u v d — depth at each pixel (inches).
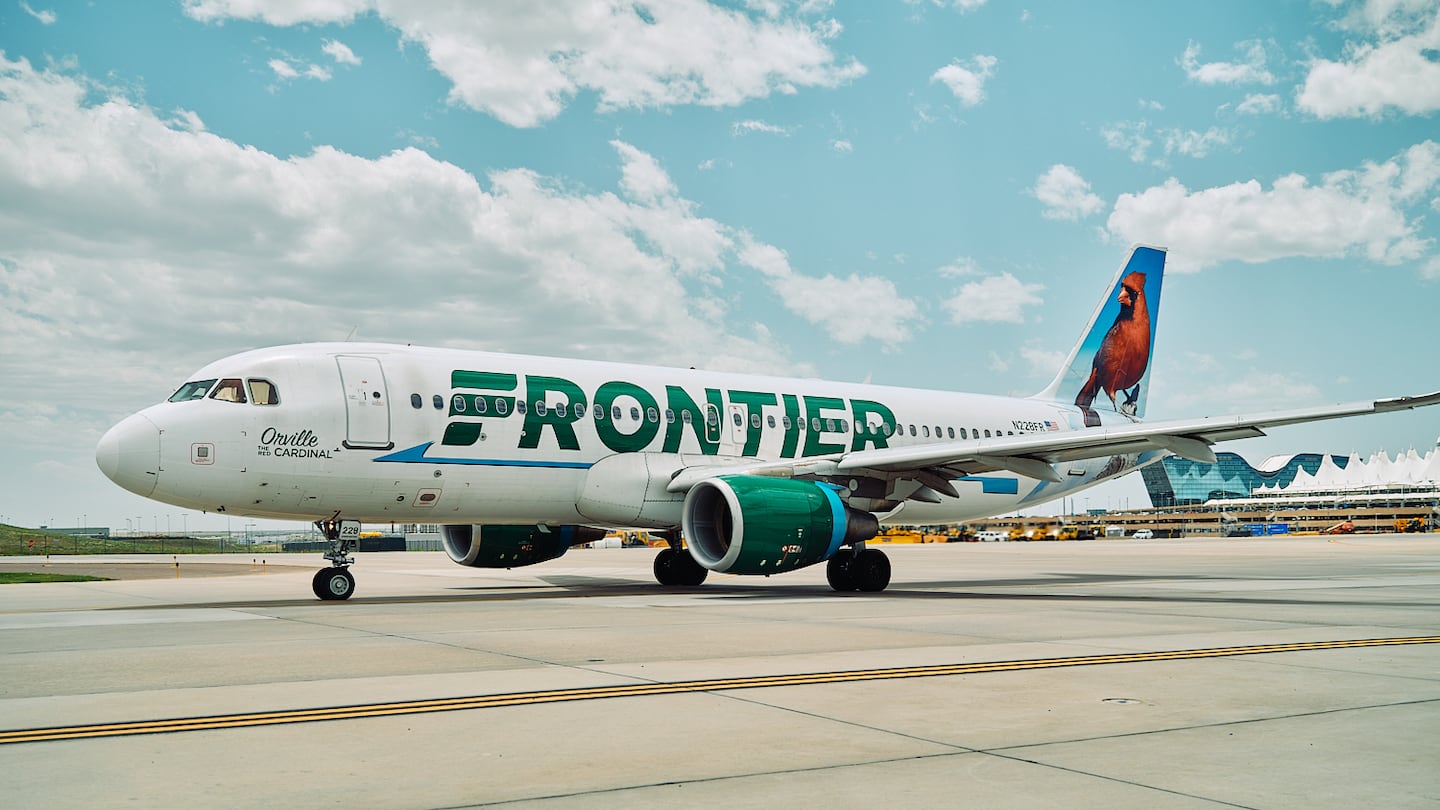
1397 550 2076.8
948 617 565.6
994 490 992.9
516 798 199.3
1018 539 4170.8
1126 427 728.3
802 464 798.5
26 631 504.4
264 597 781.9
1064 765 223.8
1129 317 1180.5
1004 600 709.3
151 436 650.8
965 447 759.1
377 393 715.4
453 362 761.0
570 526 923.4
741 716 277.1
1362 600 708.0
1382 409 645.3
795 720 271.6
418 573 1208.2
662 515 818.8
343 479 700.7
